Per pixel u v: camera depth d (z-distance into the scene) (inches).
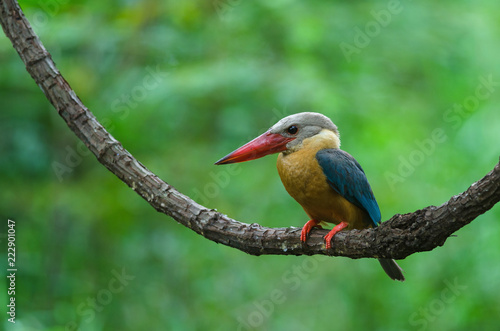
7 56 434.6
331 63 502.3
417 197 481.1
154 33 475.2
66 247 440.8
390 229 189.9
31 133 436.5
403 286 463.2
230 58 475.5
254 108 454.3
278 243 218.4
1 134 431.2
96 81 460.4
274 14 484.7
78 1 457.1
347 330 461.7
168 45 470.9
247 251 220.4
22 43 213.5
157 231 461.1
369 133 489.1
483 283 402.3
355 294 471.8
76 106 214.4
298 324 462.6
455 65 540.1
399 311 460.4
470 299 405.1
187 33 486.6
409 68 521.0
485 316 400.5
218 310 454.9
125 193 457.1
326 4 517.7
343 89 484.7
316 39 486.9
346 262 480.1
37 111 445.1
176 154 462.9
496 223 407.5
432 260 446.6
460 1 573.6
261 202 464.1
